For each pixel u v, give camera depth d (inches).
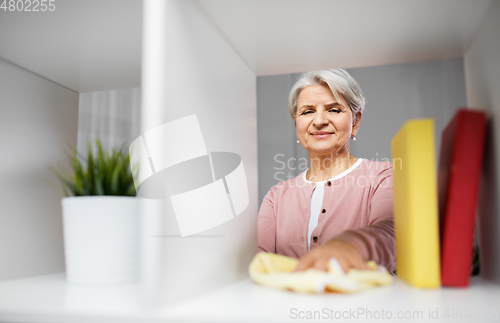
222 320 13.8
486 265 21.2
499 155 18.6
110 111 37.2
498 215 18.8
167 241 15.3
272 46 25.5
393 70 43.4
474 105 24.2
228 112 23.8
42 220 29.6
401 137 19.5
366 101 44.1
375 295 16.8
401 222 20.3
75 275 22.7
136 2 20.0
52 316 15.5
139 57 27.5
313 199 45.5
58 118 33.0
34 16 21.9
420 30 23.0
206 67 20.6
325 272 17.7
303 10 20.2
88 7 21.2
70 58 28.1
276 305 15.1
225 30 23.0
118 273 22.9
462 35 23.7
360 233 22.4
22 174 28.0
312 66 29.0
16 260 26.8
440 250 18.6
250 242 26.2
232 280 22.1
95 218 22.8
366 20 21.8
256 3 19.9
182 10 17.6
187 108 17.9
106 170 25.4
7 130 26.8
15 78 28.1
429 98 41.8
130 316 14.7
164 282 14.9
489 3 19.4
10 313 15.9
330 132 45.3
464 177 17.3
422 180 17.6
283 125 48.0
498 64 18.8
